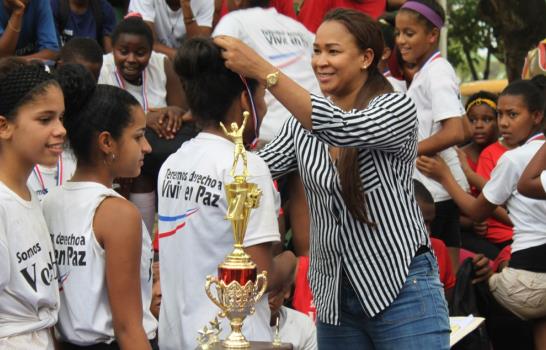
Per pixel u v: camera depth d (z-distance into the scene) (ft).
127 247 19.83
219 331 18.52
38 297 19.13
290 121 23.22
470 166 44.32
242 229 18.16
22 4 37.88
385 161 21.57
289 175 28.63
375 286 21.68
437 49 36.68
